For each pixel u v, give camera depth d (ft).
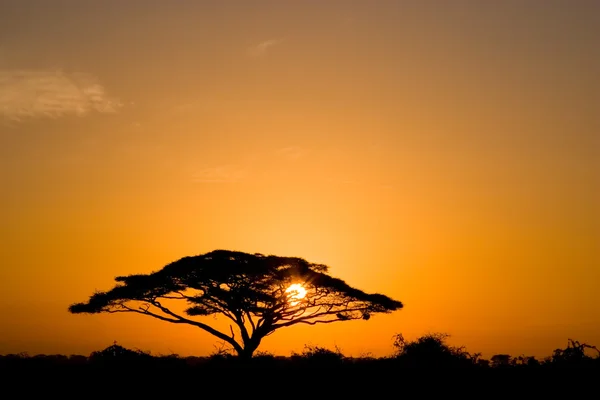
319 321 202.39
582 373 135.13
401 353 150.10
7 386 139.85
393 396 129.18
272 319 196.34
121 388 138.92
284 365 154.61
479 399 125.80
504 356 149.59
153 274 198.49
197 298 199.11
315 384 137.08
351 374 141.79
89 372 150.51
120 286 199.82
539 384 132.26
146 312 200.75
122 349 155.63
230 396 133.18
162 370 148.87
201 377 143.64
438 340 150.10
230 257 196.03
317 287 197.36
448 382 135.33
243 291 191.93
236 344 193.88
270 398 130.82
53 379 146.20
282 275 193.98
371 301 201.16
